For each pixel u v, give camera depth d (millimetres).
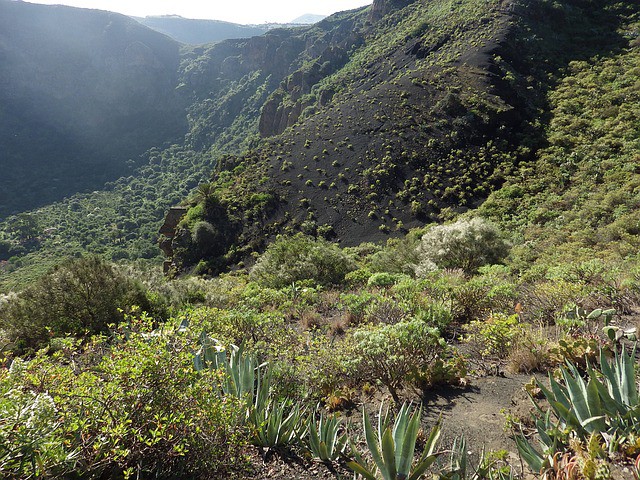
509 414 3512
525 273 10672
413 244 18062
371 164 59188
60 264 8664
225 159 75438
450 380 4586
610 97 55938
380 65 96000
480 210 42906
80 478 2279
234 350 4613
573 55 74438
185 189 156500
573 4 87250
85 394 2545
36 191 165375
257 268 18422
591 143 47844
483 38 78125
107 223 131500
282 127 127125
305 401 4367
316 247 17203
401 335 4539
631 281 6715
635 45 69938
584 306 6422
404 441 2562
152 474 2637
